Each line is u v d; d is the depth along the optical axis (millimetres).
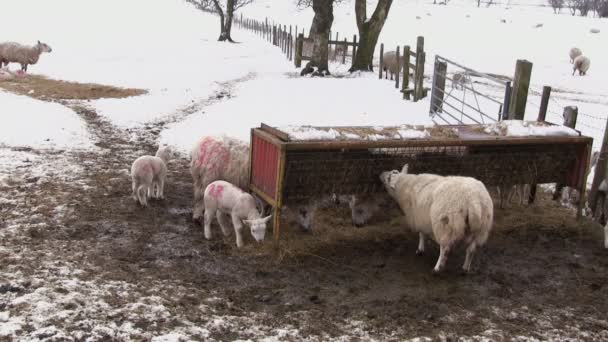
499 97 17500
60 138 11930
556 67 26797
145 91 18156
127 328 5074
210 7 58750
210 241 7367
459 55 29281
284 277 6527
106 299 5578
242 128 13398
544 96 10281
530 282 6688
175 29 45406
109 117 14469
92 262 6496
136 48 30156
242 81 20859
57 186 8984
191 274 6430
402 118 14578
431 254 7336
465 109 15266
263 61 27125
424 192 6848
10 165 9797
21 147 11047
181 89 18688
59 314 5164
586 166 8352
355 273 6719
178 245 7195
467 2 62750
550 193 9812
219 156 7773
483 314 5867
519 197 9180
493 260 7238
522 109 11234
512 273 6891
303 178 7219
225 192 7125
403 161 7812
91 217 7855
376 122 14188
